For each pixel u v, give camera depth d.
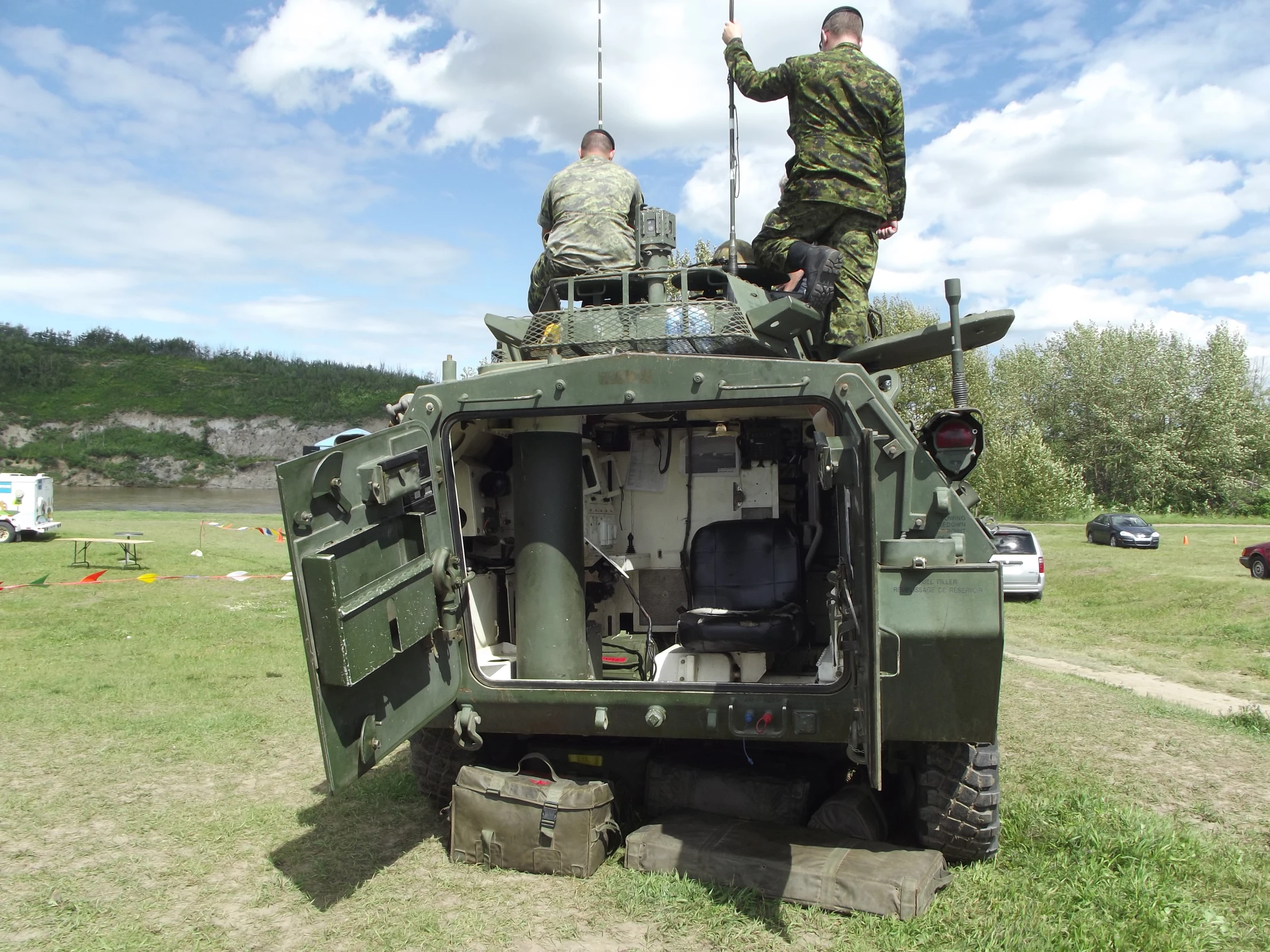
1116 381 58.88
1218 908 3.94
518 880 4.20
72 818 5.07
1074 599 20.86
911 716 3.82
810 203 5.15
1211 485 56.38
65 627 11.49
